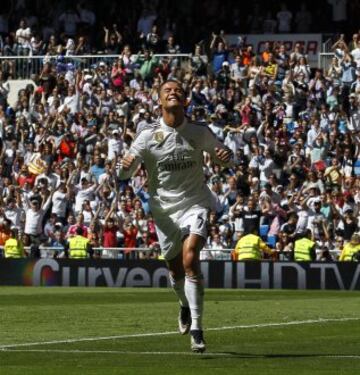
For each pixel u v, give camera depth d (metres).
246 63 52.56
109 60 54.53
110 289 37.88
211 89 50.78
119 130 48.94
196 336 15.36
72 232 43.41
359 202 42.81
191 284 15.44
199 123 16.14
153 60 52.75
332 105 49.19
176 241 16.28
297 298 31.55
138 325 20.75
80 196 45.50
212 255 41.19
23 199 46.19
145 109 50.00
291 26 57.09
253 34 57.03
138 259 39.84
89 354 15.73
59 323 21.17
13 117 52.56
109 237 42.84
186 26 58.25
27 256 42.97
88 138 49.22
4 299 30.48
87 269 40.50
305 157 46.16
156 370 13.87
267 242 42.44
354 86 49.59
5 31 59.88
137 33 57.97
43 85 53.34
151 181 16.31
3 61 56.25
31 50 57.28
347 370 13.96
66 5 59.06
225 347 16.75
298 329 19.81
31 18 59.12
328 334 18.89
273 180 44.03
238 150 46.59
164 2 58.62
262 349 16.50
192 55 53.66
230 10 58.38
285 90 49.88
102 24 59.25
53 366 14.30
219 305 27.17
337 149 46.16
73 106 51.69
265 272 39.09
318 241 41.34
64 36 58.16
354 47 52.56
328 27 57.50
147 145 16.08
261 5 58.53
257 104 49.38
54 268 40.84
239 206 42.59
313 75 54.88
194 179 16.17
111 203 45.00
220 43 53.53
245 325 20.77
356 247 39.22
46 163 47.88
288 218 41.84
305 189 43.12
